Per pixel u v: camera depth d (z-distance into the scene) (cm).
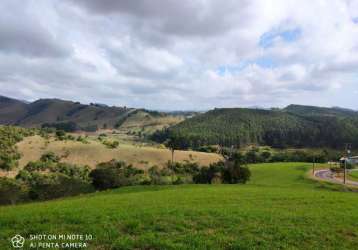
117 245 1384
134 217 1877
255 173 12269
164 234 1572
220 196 3209
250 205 2538
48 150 16138
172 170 13512
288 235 1625
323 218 2039
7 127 18600
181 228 1672
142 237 1489
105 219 1806
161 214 1970
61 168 13850
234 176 9162
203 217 1923
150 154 16450
